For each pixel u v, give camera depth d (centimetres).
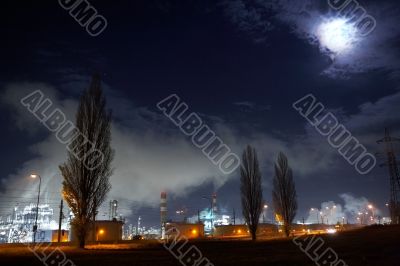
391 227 6222
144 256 3012
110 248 3866
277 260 2784
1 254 3070
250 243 4609
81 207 4009
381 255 2922
